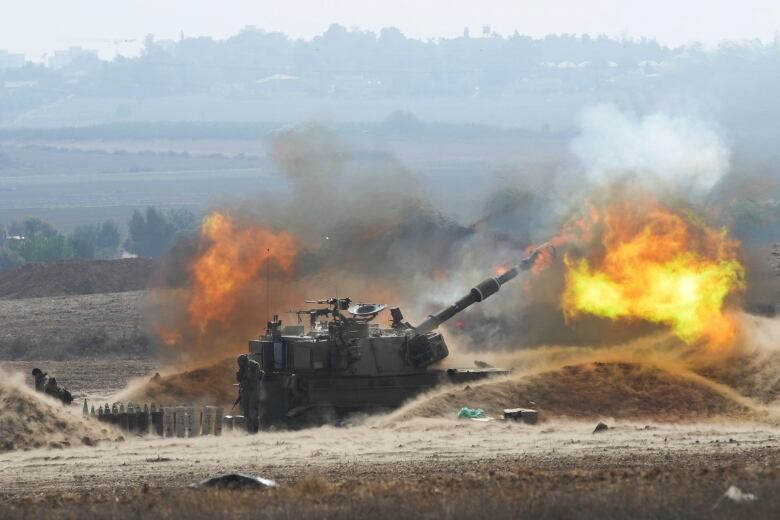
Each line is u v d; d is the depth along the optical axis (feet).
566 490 279.90
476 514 251.19
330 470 348.79
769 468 315.37
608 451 373.20
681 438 405.80
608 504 255.70
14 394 442.91
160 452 404.98
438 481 306.35
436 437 419.33
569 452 373.81
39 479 351.05
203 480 329.93
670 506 254.27
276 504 272.10
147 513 264.93
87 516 264.72
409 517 250.98
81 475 356.59
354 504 267.39
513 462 353.72
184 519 256.93
